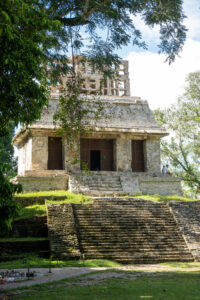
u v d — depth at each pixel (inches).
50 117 991.0
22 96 314.5
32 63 295.6
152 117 1104.2
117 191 925.2
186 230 663.1
